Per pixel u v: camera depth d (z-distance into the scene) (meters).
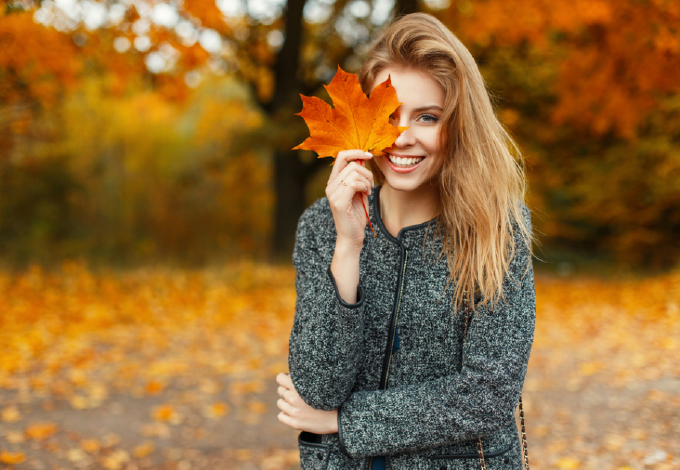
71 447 3.23
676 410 3.68
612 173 12.19
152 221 15.88
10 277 8.45
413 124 1.09
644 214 11.99
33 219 13.01
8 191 12.93
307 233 1.22
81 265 9.91
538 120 11.71
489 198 1.10
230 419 3.81
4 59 6.20
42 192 13.27
